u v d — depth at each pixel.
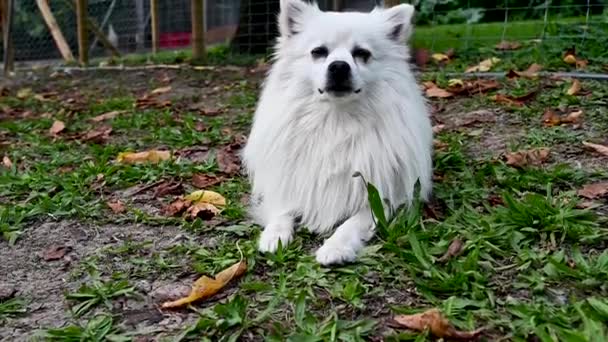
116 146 1.46
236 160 1.33
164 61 2.70
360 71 1.06
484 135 1.38
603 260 0.92
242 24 2.68
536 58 1.90
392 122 1.07
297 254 0.99
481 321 0.85
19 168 1.37
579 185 1.13
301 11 1.12
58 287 0.96
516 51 2.06
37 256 1.03
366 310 0.88
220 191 1.20
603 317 0.83
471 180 1.16
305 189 1.06
